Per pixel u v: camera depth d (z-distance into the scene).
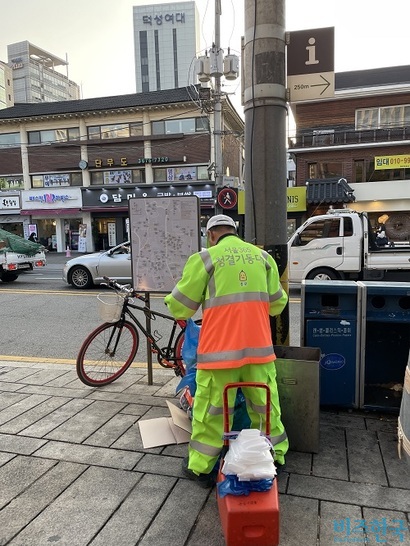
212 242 2.80
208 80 16.12
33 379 4.41
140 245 3.98
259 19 3.36
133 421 3.38
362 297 3.33
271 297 2.67
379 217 21.66
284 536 2.13
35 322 7.55
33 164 29.14
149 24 94.81
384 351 3.73
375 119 21.67
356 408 3.47
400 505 2.35
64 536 2.15
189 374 2.99
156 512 2.32
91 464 2.78
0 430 3.26
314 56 3.49
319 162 22.08
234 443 2.14
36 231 29.03
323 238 9.70
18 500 2.43
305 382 2.85
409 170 21.30
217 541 2.11
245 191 3.56
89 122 28.08
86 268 11.11
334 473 2.65
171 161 26.83
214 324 2.45
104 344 4.31
